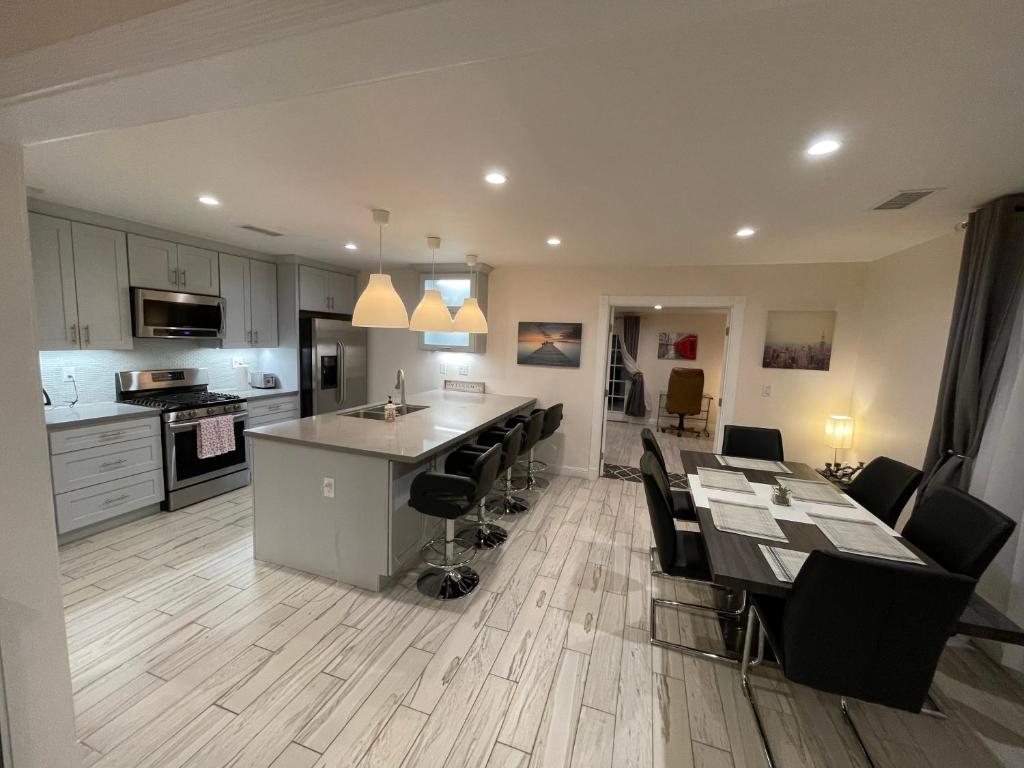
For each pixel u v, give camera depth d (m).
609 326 4.55
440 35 0.65
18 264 0.99
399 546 2.57
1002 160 1.66
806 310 3.93
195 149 1.79
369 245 3.79
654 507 2.10
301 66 0.74
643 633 2.22
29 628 1.06
